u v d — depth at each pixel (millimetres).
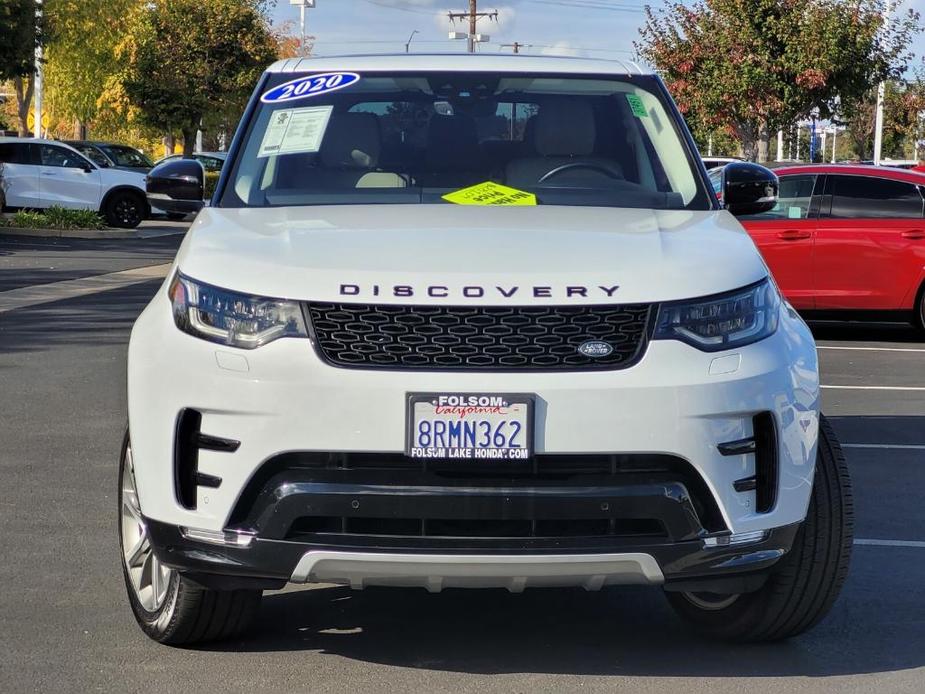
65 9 38094
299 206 4773
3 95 61281
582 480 3709
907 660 4383
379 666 4277
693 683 4148
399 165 5027
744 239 4336
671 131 5242
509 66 5484
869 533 6020
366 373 3691
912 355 12484
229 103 41812
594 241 4125
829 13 25125
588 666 4301
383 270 3830
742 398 3816
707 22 26141
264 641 4520
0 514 6156
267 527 3738
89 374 10219
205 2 41656
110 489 6676
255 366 3750
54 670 4199
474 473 3699
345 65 5504
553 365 3727
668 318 3801
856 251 13242
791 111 26047
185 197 5348
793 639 4590
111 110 42625
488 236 4145
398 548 3688
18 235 25672
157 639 4418
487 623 4754
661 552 3740
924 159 52750
